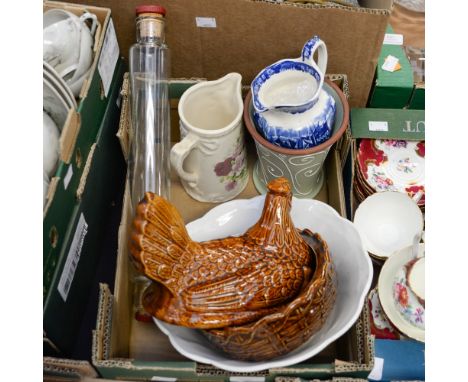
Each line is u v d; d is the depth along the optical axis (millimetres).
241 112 708
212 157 719
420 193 812
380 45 776
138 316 694
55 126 641
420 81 876
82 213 696
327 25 755
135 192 745
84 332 755
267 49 814
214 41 812
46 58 661
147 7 748
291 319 513
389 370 635
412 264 667
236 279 528
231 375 561
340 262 629
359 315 597
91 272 769
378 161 837
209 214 666
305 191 793
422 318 640
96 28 733
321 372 559
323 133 673
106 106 786
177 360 678
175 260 506
